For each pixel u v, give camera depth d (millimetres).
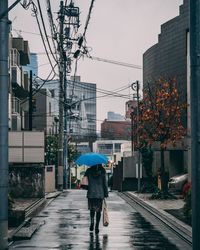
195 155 7773
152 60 52844
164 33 49188
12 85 43719
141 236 14258
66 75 46031
